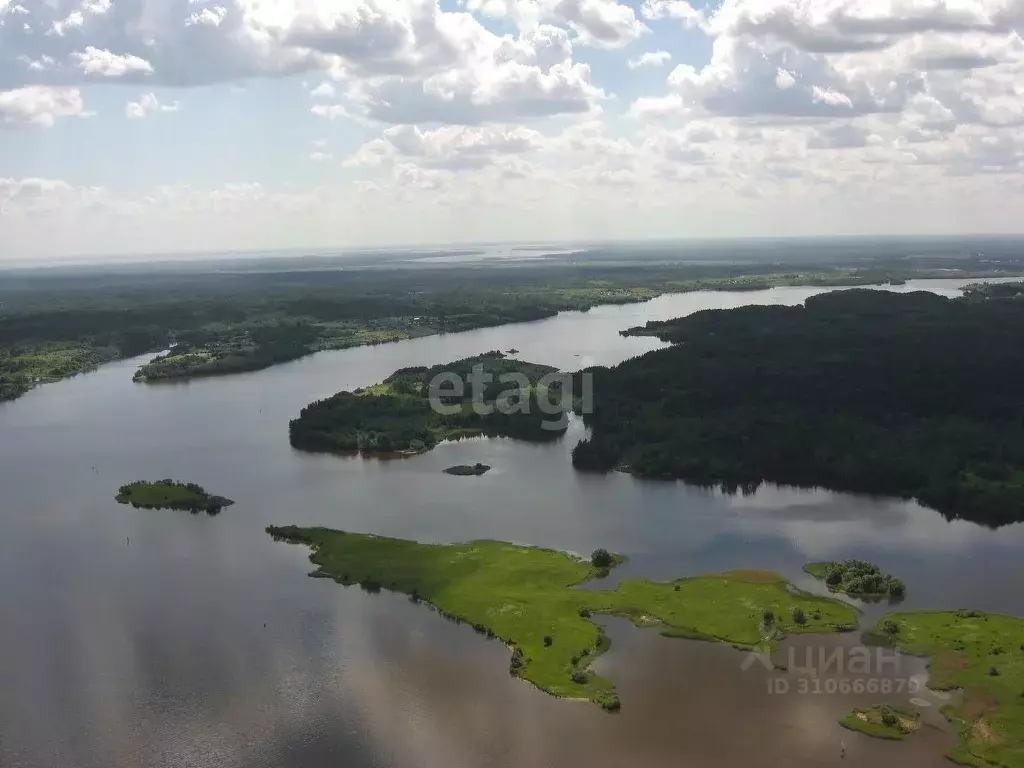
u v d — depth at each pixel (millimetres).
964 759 87000
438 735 92625
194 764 88812
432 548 139875
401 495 169375
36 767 88625
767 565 132500
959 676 100562
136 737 93188
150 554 141625
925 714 94375
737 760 87875
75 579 132250
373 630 115188
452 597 122750
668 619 115312
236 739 92500
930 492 160250
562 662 105500
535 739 91625
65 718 96562
